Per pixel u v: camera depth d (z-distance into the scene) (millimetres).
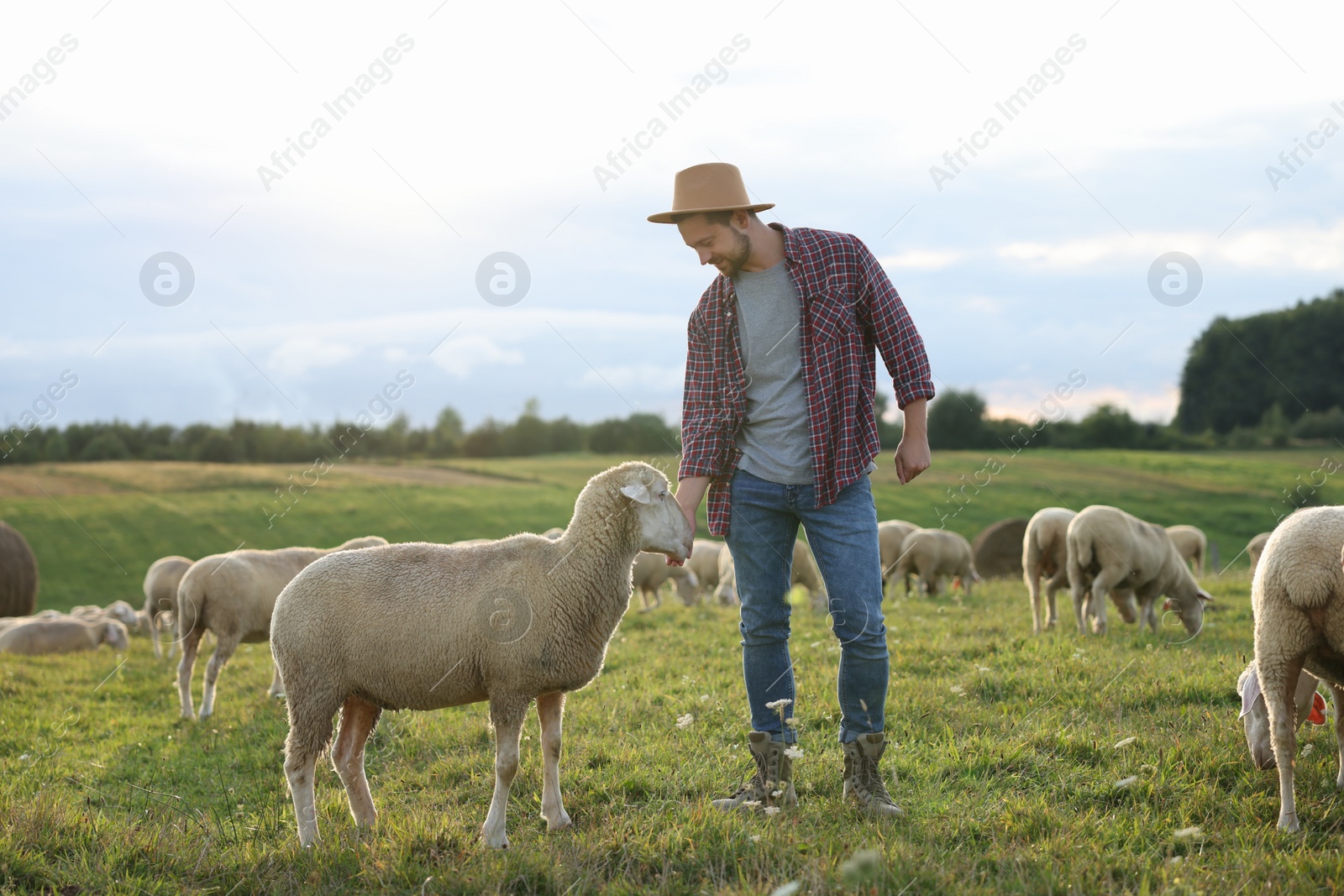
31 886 3359
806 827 3434
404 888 3158
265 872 3373
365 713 4195
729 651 8102
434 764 5027
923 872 2920
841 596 3676
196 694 8586
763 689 3879
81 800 4828
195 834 3895
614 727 5441
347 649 3850
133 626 14852
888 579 14406
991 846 3240
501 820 3662
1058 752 4422
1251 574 14477
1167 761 4086
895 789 3990
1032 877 2938
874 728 3748
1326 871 2902
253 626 7949
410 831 3611
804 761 4441
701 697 5961
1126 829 3418
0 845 3504
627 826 3559
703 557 15758
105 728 7203
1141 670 6062
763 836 3281
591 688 6766
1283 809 3449
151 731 7082
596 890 3031
